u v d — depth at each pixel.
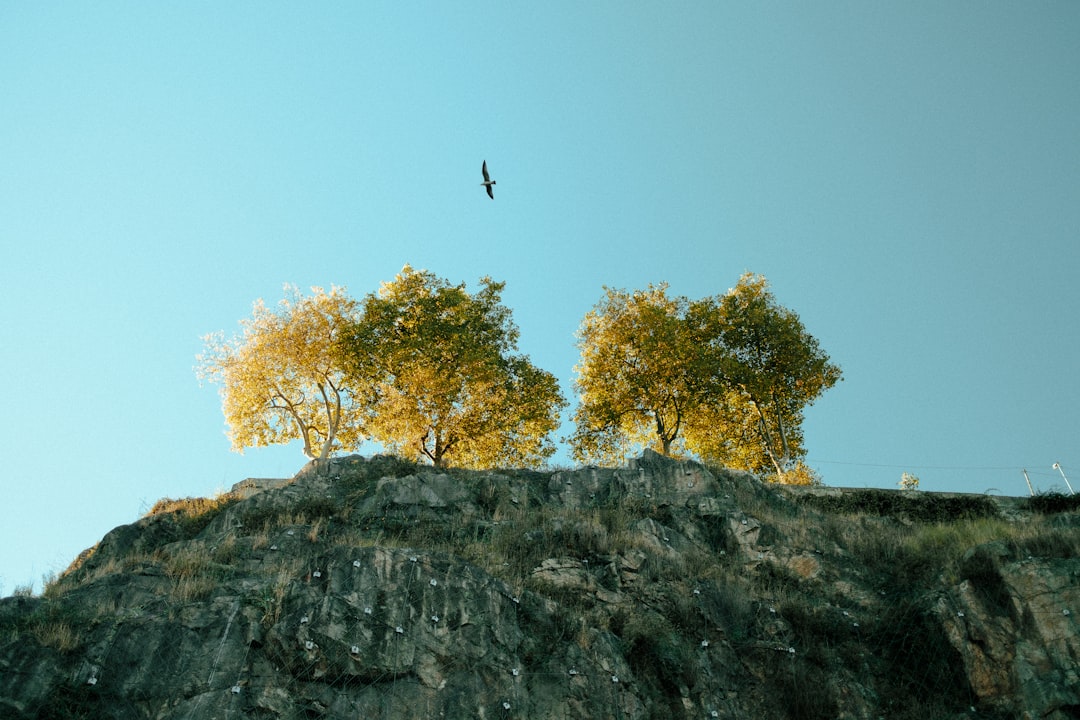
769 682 19.27
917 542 24.23
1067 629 19.41
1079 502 28.34
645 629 19.52
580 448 40.84
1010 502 29.23
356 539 22.44
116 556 23.89
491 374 38.12
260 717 15.95
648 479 27.67
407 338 39.16
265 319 38.47
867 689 19.39
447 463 34.81
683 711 18.11
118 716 15.70
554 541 23.05
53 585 21.03
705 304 43.25
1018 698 18.73
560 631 18.78
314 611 17.50
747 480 28.88
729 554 24.08
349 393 39.28
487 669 17.52
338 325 38.88
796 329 41.97
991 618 20.17
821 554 23.55
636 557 22.03
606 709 17.44
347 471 27.22
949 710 18.98
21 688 15.45
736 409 42.81
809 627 20.70
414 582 18.53
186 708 15.84
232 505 26.81
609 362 41.06
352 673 16.81
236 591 18.53
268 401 38.47
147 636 16.94
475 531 23.98
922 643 20.27
